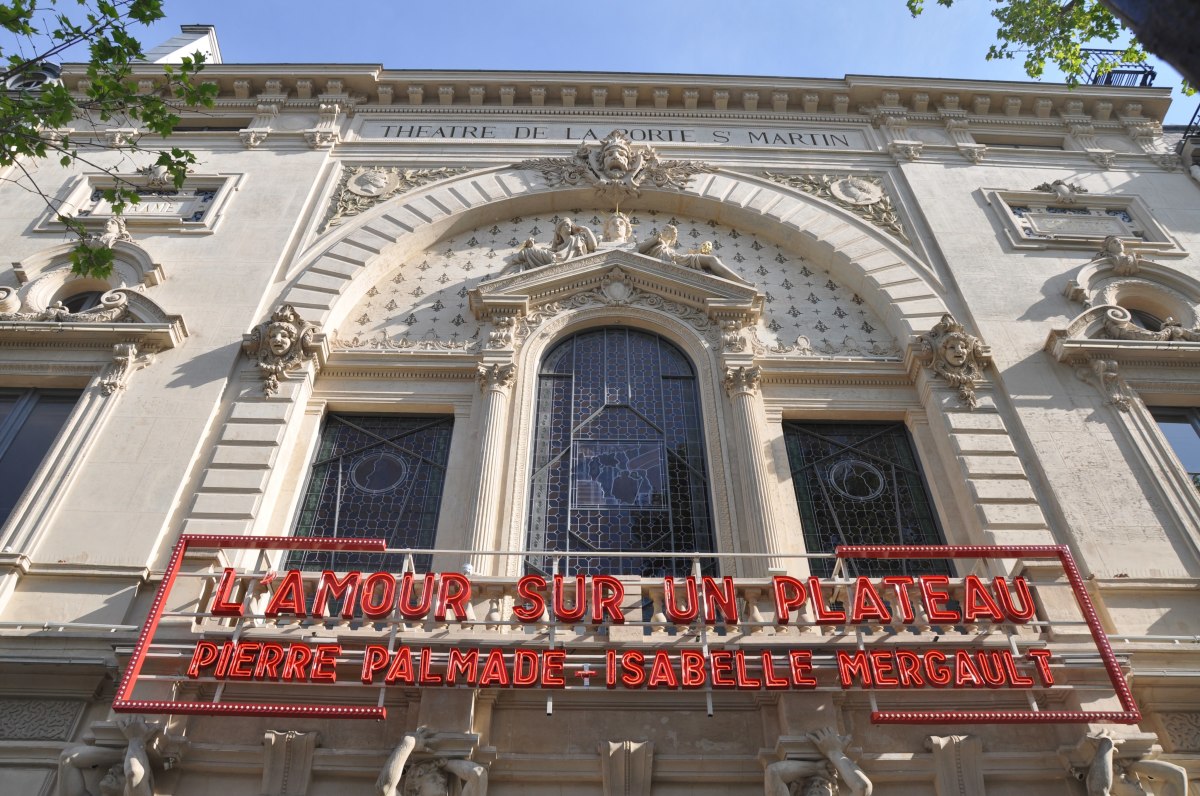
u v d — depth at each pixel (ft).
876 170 63.05
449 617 34.37
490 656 32.04
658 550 42.93
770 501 42.80
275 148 62.69
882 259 55.57
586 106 68.28
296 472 44.39
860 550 34.30
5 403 46.16
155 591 36.78
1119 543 39.93
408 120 66.74
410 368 49.01
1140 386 47.09
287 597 32.71
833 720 32.24
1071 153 64.85
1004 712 31.48
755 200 59.93
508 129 66.28
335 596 33.22
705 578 34.24
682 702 33.73
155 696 32.32
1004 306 51.72
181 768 31.40
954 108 68.03
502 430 45.91
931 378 47.93
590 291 53.83
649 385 50.14
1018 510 41.37
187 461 41.60
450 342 51.16
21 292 49.83
